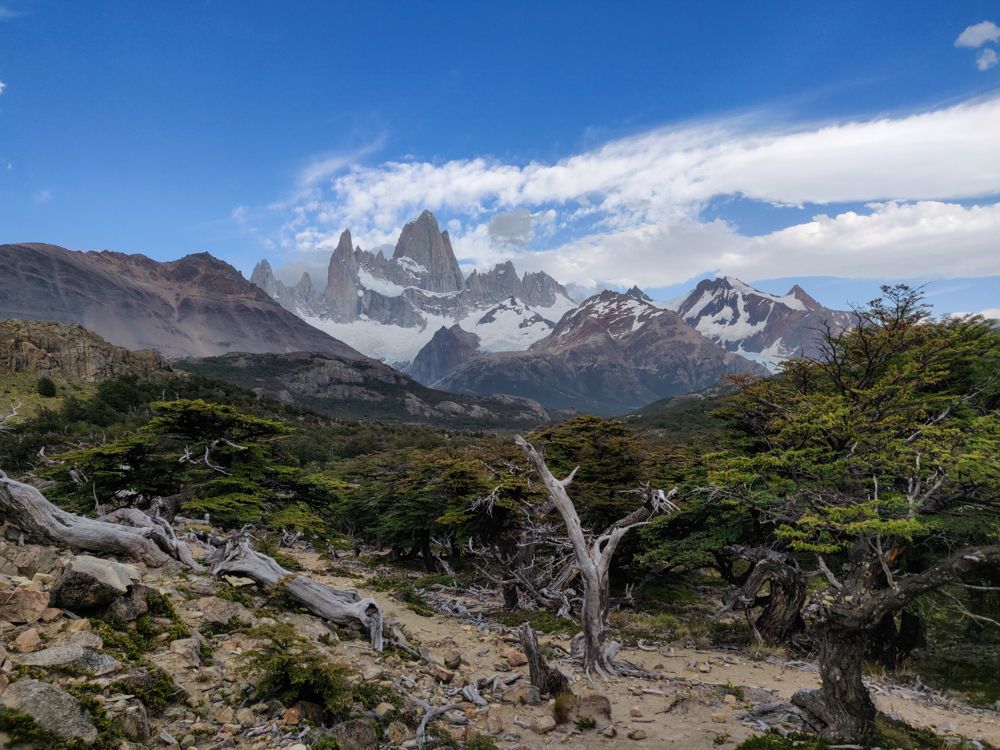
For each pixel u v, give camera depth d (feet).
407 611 65.00
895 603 29.89
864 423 57.00
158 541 42.24
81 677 22.67
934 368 65.77
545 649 51.21
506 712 34.99
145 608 30.60
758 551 63.77
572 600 69.77
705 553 72.08
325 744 24.70
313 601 41.63
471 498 80.12
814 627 33.45
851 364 78.28
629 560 91.45
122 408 352.90
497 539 76.69
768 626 61.41
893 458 52.34
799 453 57.98
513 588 71.92
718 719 35.01
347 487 79.36
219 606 35.09
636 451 98.32
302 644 33.78
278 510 73.36
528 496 77.82
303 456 295.48
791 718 34.71
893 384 62.90
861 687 31.30
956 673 54.85
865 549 40.57
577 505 85.25
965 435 51.90
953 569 28.68
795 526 60.18
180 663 27.66
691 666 49.96
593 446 96.63
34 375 361.10
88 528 36.52
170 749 21.33
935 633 66.44
